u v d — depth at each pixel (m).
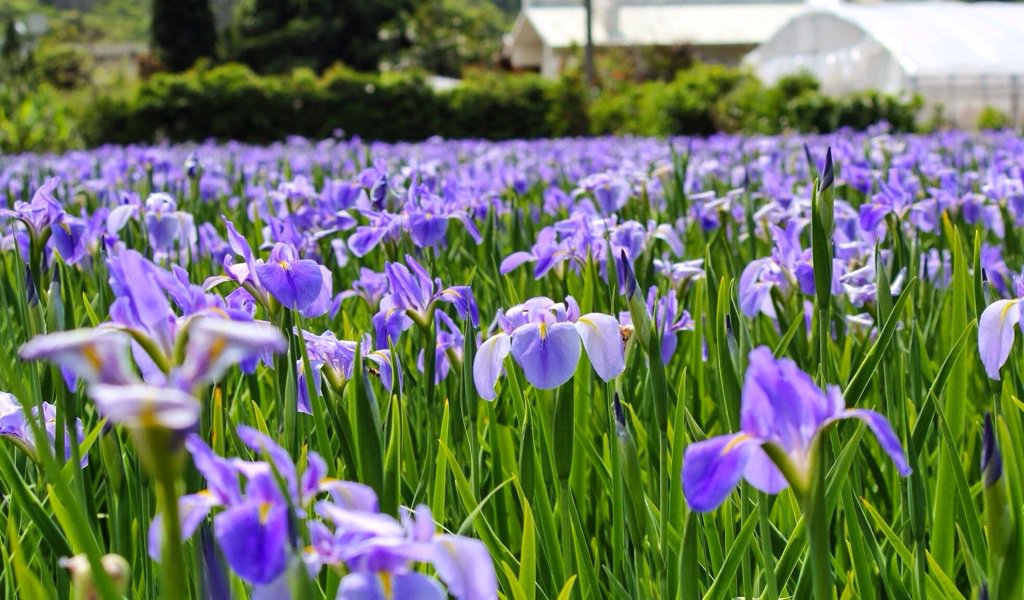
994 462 1.44
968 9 22.59
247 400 2.03
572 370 1.71
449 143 9.62
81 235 2.08
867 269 2.14
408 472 1.88
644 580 1.66
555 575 1.74
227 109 16.27
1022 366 2.02
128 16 65.38
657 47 23.83
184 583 1.30
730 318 1.82
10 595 1.68
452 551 1.32
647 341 1.68
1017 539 1.45
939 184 3.85
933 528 1.75
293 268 1.74
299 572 1.32
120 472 1.69
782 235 2.09
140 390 1.17
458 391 1.91
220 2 59.97
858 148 5.78
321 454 1.75
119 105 15.88
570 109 16.77
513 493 1.91
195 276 2.38
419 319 1.88
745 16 36.44
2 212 2.02
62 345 1.25
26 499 1.69
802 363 2.11
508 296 2.23
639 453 1.98
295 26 36.38
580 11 36.41
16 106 12.27
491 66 41.81
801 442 1.38
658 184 3.46
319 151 7.59
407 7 38.97
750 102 14.41
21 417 1.74
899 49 19.61
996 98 19.05
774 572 1.58
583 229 2.27
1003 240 2.95
